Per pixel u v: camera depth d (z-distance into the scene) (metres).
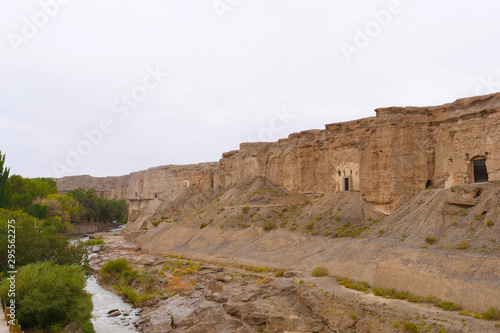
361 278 34.84
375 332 26.48
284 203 69.31
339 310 29.91
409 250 34.34
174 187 126.31
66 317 26.95
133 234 89.75
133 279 48.66
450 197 37.28
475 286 27.06
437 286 28.95
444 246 33.03
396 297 29.94
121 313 37.53
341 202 55.44
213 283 41.78
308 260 43.84
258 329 30.47
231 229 63.94
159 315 35.16
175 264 55.44
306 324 30.61
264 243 54.84
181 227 74.44
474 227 33.25
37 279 26.42
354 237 45.81
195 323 32.72
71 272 30.08
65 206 83.69
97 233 114.44
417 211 40.09
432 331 24.19
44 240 37.53
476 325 23.64
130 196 158.25
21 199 75.94
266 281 39.28
